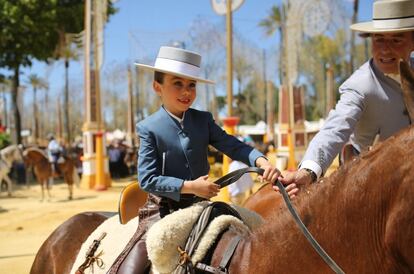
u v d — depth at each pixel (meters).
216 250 2.83
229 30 11.85
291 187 2.93
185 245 2.88
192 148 3.13
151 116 3.15
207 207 2.99
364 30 3.37
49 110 61.44
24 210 15.43
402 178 2.13
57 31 26.58
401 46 3.28
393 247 2.12
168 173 3.10
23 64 28.30
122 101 50.06
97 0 20.55
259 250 2.65
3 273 8.70
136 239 3.14
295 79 23.69
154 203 3.21
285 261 2.53
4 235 11.95
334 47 38.16
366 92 3.31
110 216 4.23
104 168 20.83
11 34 25.72
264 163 3.00
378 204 2.21
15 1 25.52
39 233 12.16
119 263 3.09
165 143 3.07
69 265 3.89
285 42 23.47
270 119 41.62
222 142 3.24
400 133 2.27
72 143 39.22
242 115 61.81
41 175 17.95
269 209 4.58
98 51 20.52
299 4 21.95
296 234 2.52
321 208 2.45
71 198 17.86
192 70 3.10
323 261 2.39
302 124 24.12
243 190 11.45
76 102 46.47
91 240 3.63
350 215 2.31
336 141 3.19
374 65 3.37
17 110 29.06
